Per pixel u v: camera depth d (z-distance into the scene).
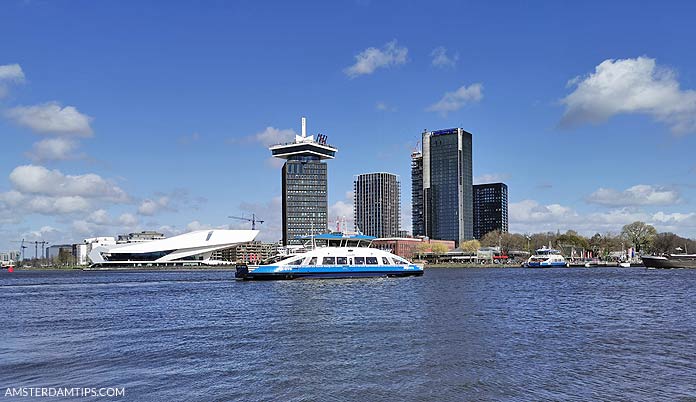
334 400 35.34
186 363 46.00
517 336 58.50
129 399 35.81
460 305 91.50
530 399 35.06
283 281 166.38
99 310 90.44
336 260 172.38
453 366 44.06
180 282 183.88
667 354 48.66
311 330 63.66
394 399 35.47
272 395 36.47
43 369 44.31
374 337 58.12
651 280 181.38
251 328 66.06
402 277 189.88
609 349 51.03
